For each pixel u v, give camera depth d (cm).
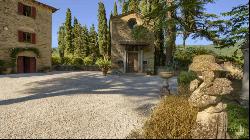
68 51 3753
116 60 2558
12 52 2236
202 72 491
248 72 407
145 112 824
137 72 2591
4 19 2170
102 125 691
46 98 1057
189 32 1805
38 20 2536
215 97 471
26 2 2388
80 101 1000
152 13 1741
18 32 2311
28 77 1862
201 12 1759
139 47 2573
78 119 748
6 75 1991
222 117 477
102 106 916
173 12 1880
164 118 588
